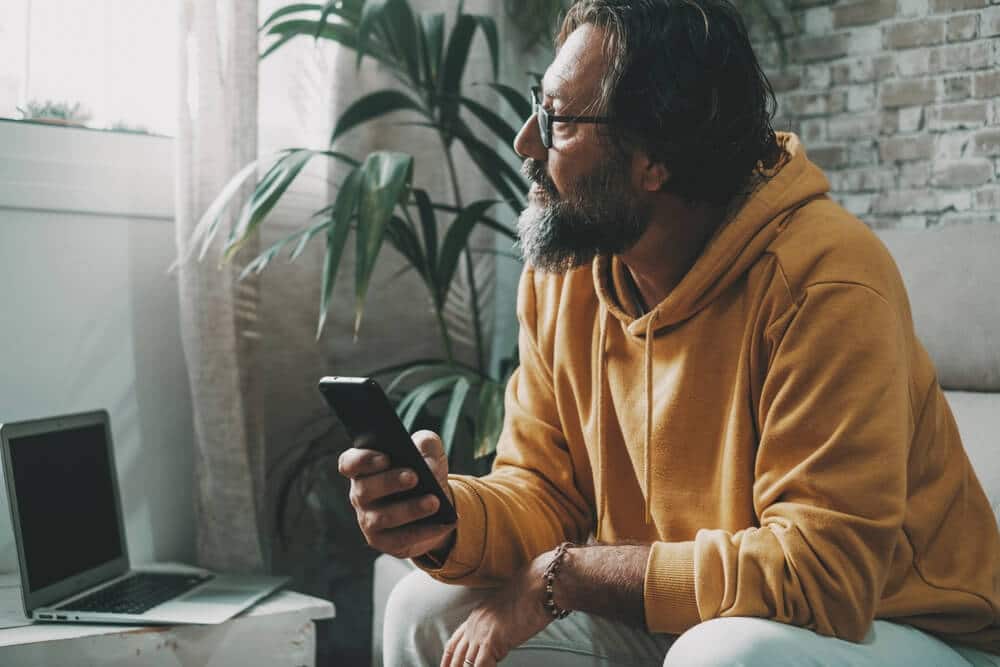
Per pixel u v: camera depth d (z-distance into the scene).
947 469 1.22
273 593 1.85
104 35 2.10
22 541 1.65
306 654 1.76
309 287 2.27
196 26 1.99
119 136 2.05
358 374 2.30
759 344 1.16
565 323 1.38
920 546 1.18
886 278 1.13
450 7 2.38
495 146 2.47
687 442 1.22
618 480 1.33
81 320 2.02
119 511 1.93
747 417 1.17
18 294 1.95
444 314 2.39
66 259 2.00
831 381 1.08
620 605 1.10
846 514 1.04
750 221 1.18
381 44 2.22
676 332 1.24
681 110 1.19
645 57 1.20
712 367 1.21
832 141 2.39
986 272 1.74
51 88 2.04
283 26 2.08
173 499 2.13
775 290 1.14
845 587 1.03
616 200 1.22
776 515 1.08
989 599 1.19
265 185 1.86
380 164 1.91
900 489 1.06
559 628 1.27
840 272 1.11
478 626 1.16
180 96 1.98
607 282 1.33
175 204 2.07
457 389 1.94
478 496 1.28
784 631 1.02
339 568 2.27
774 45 2.48
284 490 2.10
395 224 2.03
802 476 1.07
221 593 1.79
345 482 2.27
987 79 2.14
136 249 2.08
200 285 1.99
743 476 1.17
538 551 1.32
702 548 1.08
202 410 2.01
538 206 1.30
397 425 1.07
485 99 2.45
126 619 1.62
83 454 1.85
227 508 2.02
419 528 1.16
